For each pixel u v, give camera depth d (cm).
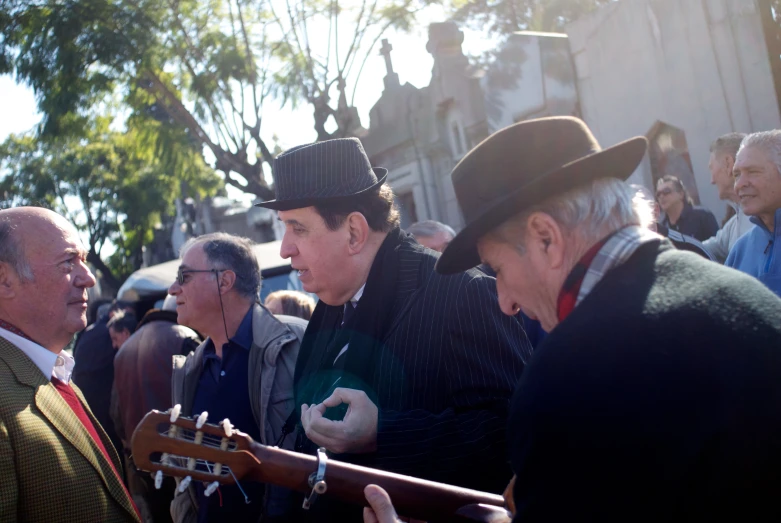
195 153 1508
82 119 1420
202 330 296
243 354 289
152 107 1631
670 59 704
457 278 207
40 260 210
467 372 196
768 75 629
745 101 649
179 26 1327
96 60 1309
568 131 136
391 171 1170
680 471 105
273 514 229
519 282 139
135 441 149
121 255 2941
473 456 186
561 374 112
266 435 266
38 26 1280
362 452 191
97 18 1297
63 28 1276
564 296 130
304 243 226
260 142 1392
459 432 188
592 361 111
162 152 1492
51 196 2730
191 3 1334
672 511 105
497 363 196
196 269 290
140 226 2855
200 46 1359
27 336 211
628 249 126
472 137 1007
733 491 105
